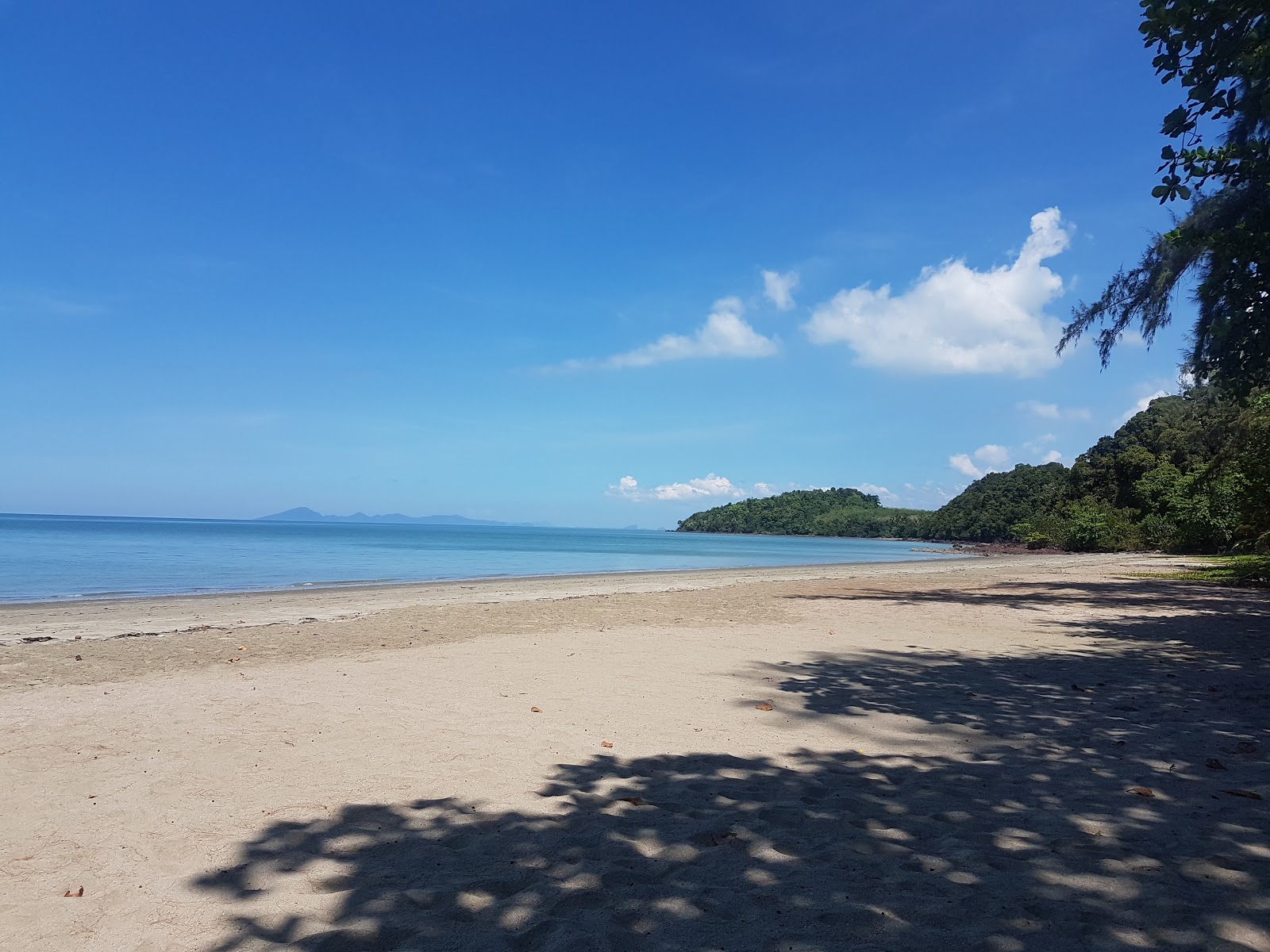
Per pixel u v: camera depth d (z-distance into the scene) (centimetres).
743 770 523
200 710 682
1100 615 1509
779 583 2552
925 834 410
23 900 329
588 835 405
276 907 323
